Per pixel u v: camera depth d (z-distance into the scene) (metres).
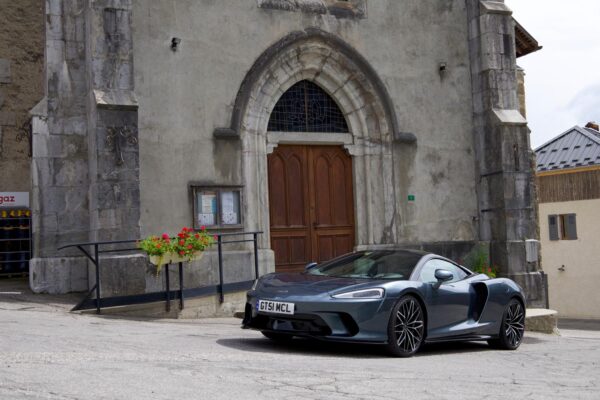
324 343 8.55
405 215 14.40
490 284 9.34
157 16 12.61
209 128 12.87
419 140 14.65
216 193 12.80
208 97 12.89
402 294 7.83
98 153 11.26
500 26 14.99
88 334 7.86
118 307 10.20
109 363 6.05
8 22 14.88
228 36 13.11
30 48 15.05
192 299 10.89
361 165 14.35
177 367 6.05
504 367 7.64
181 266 10.75
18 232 14.75
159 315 10.52
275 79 13.58
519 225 14.52
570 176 27.53
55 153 12.06
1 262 14.59
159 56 12.58
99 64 11.51
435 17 14.99
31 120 12.23
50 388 4.93
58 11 12.20
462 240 14.86
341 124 14.42
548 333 13.59
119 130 11.40
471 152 15.12
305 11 13.80
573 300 27.42
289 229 13.79
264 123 13.42
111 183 11.30
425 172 14.65
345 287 7.68
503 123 14.53
